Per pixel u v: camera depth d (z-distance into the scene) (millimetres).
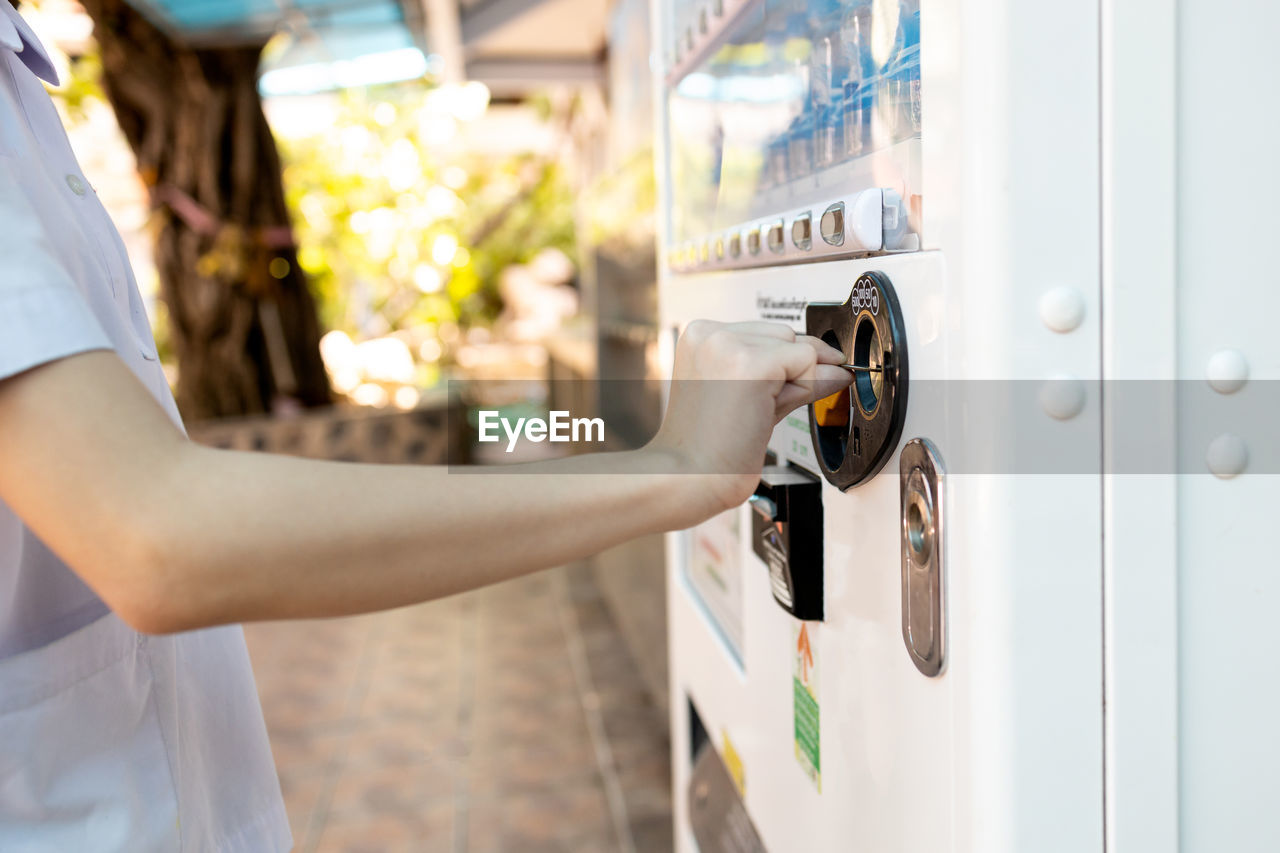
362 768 2895
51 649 654
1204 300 574
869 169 721
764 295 936
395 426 6098
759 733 1055
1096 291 562
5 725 631
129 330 699
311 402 6262
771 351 577
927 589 632
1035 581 573
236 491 470
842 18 764
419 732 3125
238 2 4676
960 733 609
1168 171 558
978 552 580
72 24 5984
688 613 1427
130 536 457
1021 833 591
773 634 995
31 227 499
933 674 633
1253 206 572
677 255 1262
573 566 4941
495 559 520
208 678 836
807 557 841
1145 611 581
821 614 843
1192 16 559
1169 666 587
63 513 464
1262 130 567
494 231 11078
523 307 11070
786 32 897
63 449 463
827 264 777
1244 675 601
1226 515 591
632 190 3551
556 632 4004
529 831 2549
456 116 8680
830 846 841
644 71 3209
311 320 6281
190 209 5684
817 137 824
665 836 2506
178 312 5770
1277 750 608
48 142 702
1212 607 595
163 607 466
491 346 10828
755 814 1083
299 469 486
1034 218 552
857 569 756
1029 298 556
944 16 584
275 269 6094
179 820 724
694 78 1233
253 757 877
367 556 489
